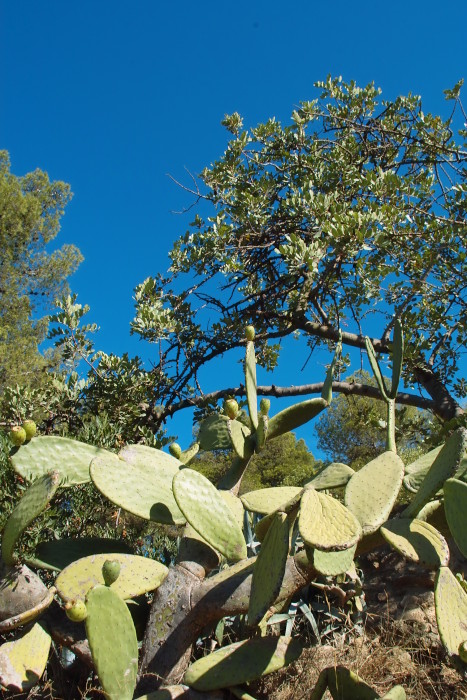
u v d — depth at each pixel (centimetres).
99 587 163
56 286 1780
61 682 214
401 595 273
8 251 1686
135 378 463
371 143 618
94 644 160
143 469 225
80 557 217
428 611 257
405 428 521
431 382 517
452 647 160
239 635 255
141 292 508
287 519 173
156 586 193
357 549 199
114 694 161
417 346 493
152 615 196
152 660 189
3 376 1303
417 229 496
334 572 169
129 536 343
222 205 597
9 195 1695
